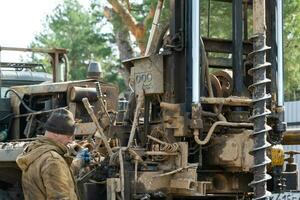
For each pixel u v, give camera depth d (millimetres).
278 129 8484
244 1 9062
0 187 9797
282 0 8695
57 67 11961
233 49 8586
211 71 8898
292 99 20156
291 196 7199
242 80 8523
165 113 8203
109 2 18562
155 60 8414
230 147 8023
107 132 8969
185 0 8227
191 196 8305
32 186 6508
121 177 7941
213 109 8250
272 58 8602
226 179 8336
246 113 8328
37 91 10648
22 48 11641
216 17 8898
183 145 8031
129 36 20016
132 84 8742
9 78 12516
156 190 8062
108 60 38938
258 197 7176
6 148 9125
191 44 8109
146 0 19719
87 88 9977
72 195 6492
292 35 18578
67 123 6641
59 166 6449
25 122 10938
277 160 8281
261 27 7340
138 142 8812
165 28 8672
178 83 8273
